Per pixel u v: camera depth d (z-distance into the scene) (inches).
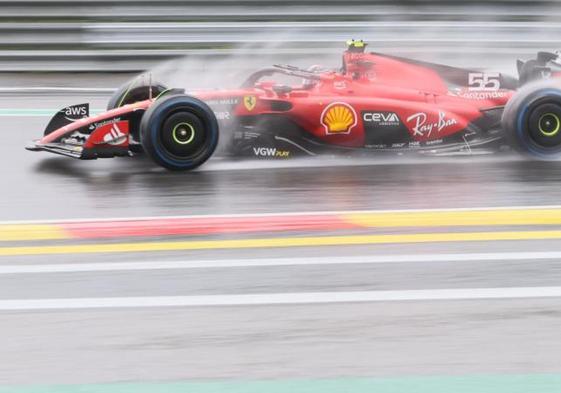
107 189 984.3
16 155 1187.3
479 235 803.4
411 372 512.4
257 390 488.1
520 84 1185.4
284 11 1834.4
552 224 840.3
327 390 488.1
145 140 1045.2
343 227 830.5
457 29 1840.6
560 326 581.6
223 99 1100.5
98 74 1823.3
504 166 1107.3
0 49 1791.3
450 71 1172.5
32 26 1788.9
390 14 1852.9
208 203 920.3
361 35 1825.8
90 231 820.0
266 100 1107.9
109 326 584.1
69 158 1162.0
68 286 666.2
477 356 534.9
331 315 602.5
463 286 661.3
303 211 888.9
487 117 1161.4
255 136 1119.6
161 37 1809.8
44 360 530.3
